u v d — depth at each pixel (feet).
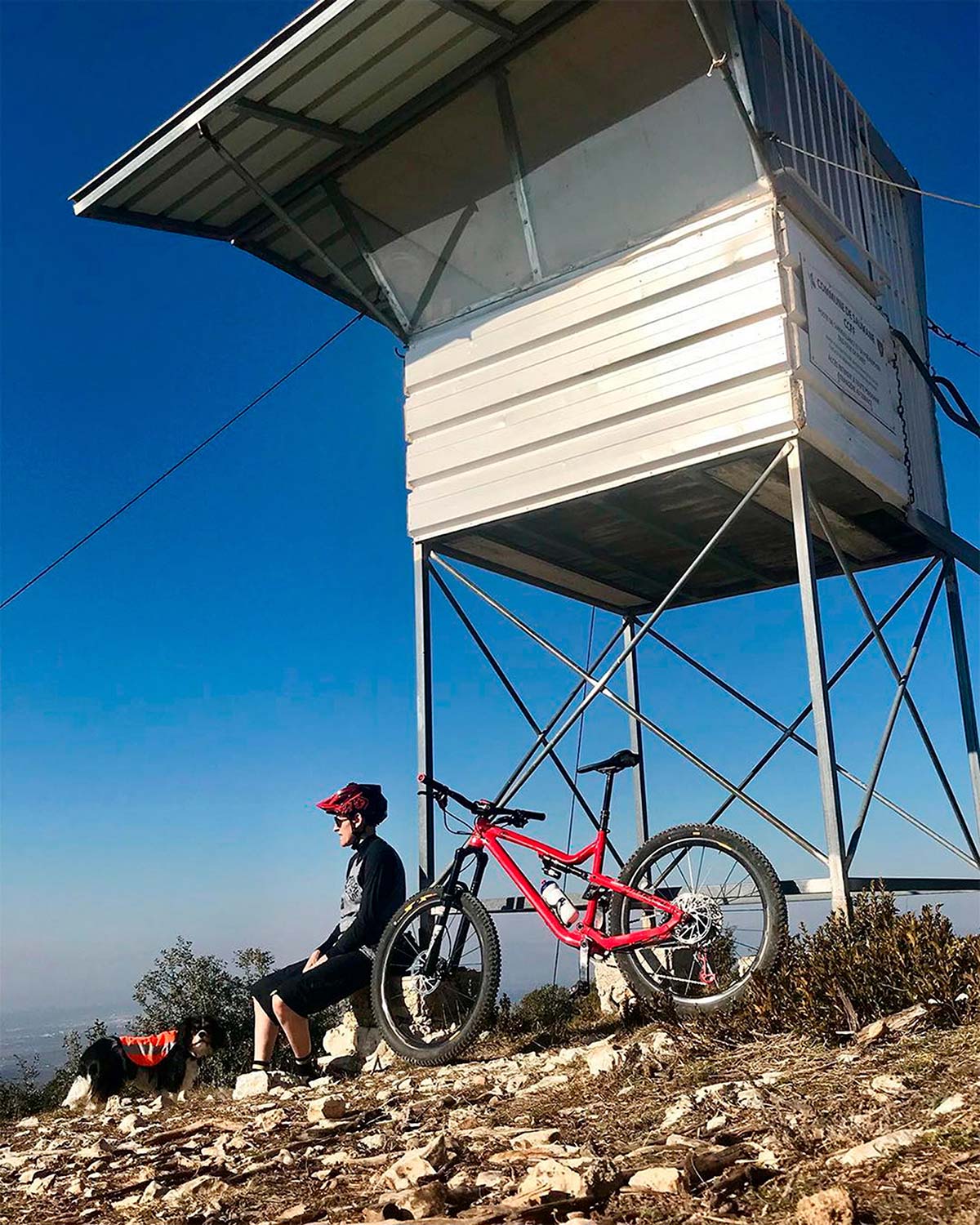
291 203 26.99
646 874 18.58
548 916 19.19
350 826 21.72
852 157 25.71
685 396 22.03
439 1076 17.87
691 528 27.53
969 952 14.67
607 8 21.81
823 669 19.43
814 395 21.27
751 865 17.33
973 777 26.96
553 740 23.18
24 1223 12.12
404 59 22.77
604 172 23.25
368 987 21.70
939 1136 9.20
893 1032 14.01
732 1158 9.77
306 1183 11.80
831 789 18.83
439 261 26.09
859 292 24.38
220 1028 23.09
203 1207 11.40
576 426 23.57
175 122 23.54
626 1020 18.92
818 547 29.04
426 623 25.63
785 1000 15.56
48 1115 22.74
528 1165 10.84
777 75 22.41
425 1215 9.45
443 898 19.77
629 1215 8.68
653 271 22.70
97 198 25.20
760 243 21.34
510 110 23.84
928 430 27.43
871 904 17.13
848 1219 7.61
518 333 24.68
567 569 30.58
